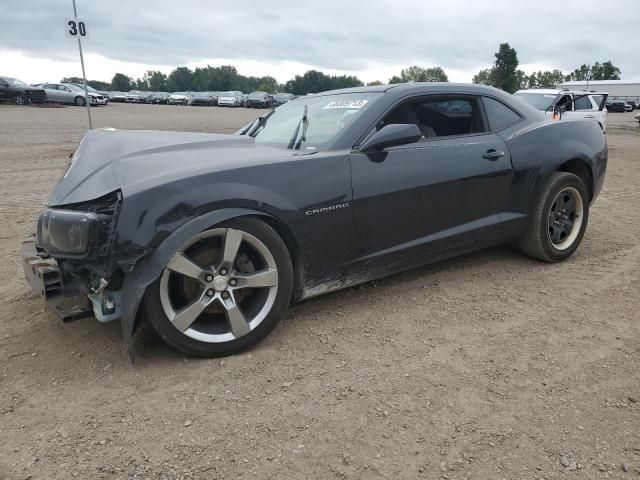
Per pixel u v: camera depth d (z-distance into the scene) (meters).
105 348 3.11
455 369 2.90
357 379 2.80
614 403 2.59
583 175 4.81
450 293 3.94
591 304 3.75
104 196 2.72
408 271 4.39
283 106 4.59
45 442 2.31
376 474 2.13
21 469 2.15
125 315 2.68
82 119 23.88
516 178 4.18
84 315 2.84
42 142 14.46
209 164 2.94
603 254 4.90
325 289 3.42
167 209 2.69
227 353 3.00
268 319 3.07
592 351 3.09
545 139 4.38
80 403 2.59
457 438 2.34
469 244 4.06
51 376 2.82
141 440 2.33
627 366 2.92
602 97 16.27
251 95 50.06
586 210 4.71
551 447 2.28
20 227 5.88
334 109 3.84
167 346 3.12
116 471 2.14
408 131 3.31
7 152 12.20
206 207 2.79
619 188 8.79
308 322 3.46
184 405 2.57
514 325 3.43
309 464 2.19
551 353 3.07
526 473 2.13
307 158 3.17
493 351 3.09
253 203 2.91
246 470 2.15
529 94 16.28
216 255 2.96
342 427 2.41
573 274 4.36
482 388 2.72
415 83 3.97
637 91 67.62
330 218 3.23
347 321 3.47
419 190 3.61
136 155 3.05
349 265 3.42
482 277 4.27
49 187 8.23
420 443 2.31
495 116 4.24
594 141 4.81
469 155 3.89
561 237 4.64
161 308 2.78
